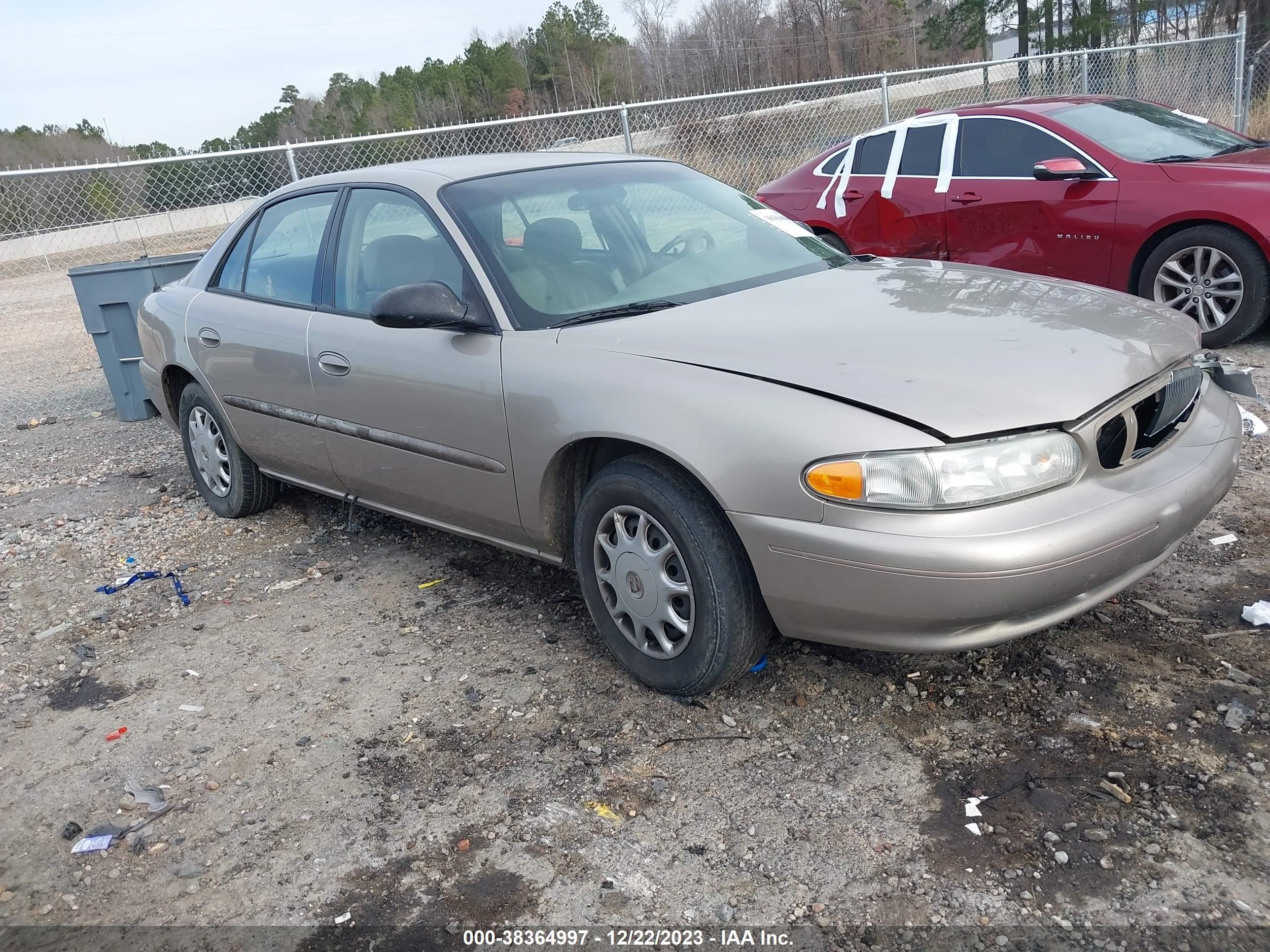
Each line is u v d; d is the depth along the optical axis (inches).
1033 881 87.2
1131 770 99.3
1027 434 97.1
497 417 128.0
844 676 121.6
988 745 106.1
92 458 262.1
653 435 109.3
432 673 134.0
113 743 124.6
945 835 93.9
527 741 116.0
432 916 90.8
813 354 108.7
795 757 108.0
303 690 132.9
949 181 278.2
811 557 100.2
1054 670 117.7
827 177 310.8
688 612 115.6
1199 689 110.8
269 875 98.3
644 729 115.8
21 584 179.5
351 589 163.8
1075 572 96.5
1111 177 247.6
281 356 163.5
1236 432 121.1
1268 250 226.4
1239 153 253.1
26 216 366.3
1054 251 259.1
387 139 363.6
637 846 97.3
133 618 160.9
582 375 118.1
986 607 95.1
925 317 117.0
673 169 168.1
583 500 122.1
